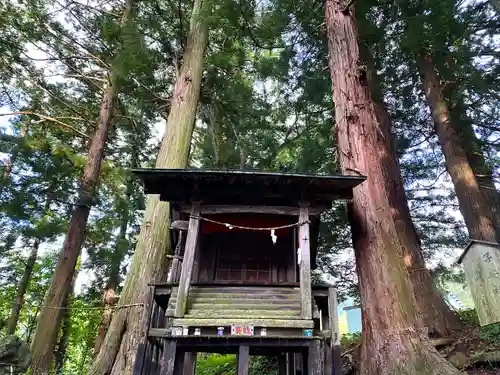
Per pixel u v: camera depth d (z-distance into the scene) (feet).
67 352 55.26
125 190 37.37
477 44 34.30
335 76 26.16
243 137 45.29
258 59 43.11
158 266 24.79
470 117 36.83
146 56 33.35
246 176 18.42
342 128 23.81
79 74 39.11
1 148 28.35
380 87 39.04
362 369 17.03
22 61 35.42
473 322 24.94
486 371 17.25
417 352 15.57
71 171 30.96
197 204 19.27
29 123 37.68
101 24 36.70
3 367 14.58
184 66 35.40
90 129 40.47
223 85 40.68
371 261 18.84
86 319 50.31
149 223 26.61
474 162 36.40
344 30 27.73
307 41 38.83
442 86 35.50
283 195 19.58
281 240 23.44
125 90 38.65
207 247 23.25
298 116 43.83
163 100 38.37
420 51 35.27
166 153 29.43
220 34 42.34
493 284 17.57
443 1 30.01
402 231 29.12
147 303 17.80
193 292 17.42
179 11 36.58
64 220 30.42
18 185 28.84
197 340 15.75
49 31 35.55
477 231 27.91
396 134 41.19
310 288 16.96
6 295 47.44
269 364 33.27
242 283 17.67
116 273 44.24
